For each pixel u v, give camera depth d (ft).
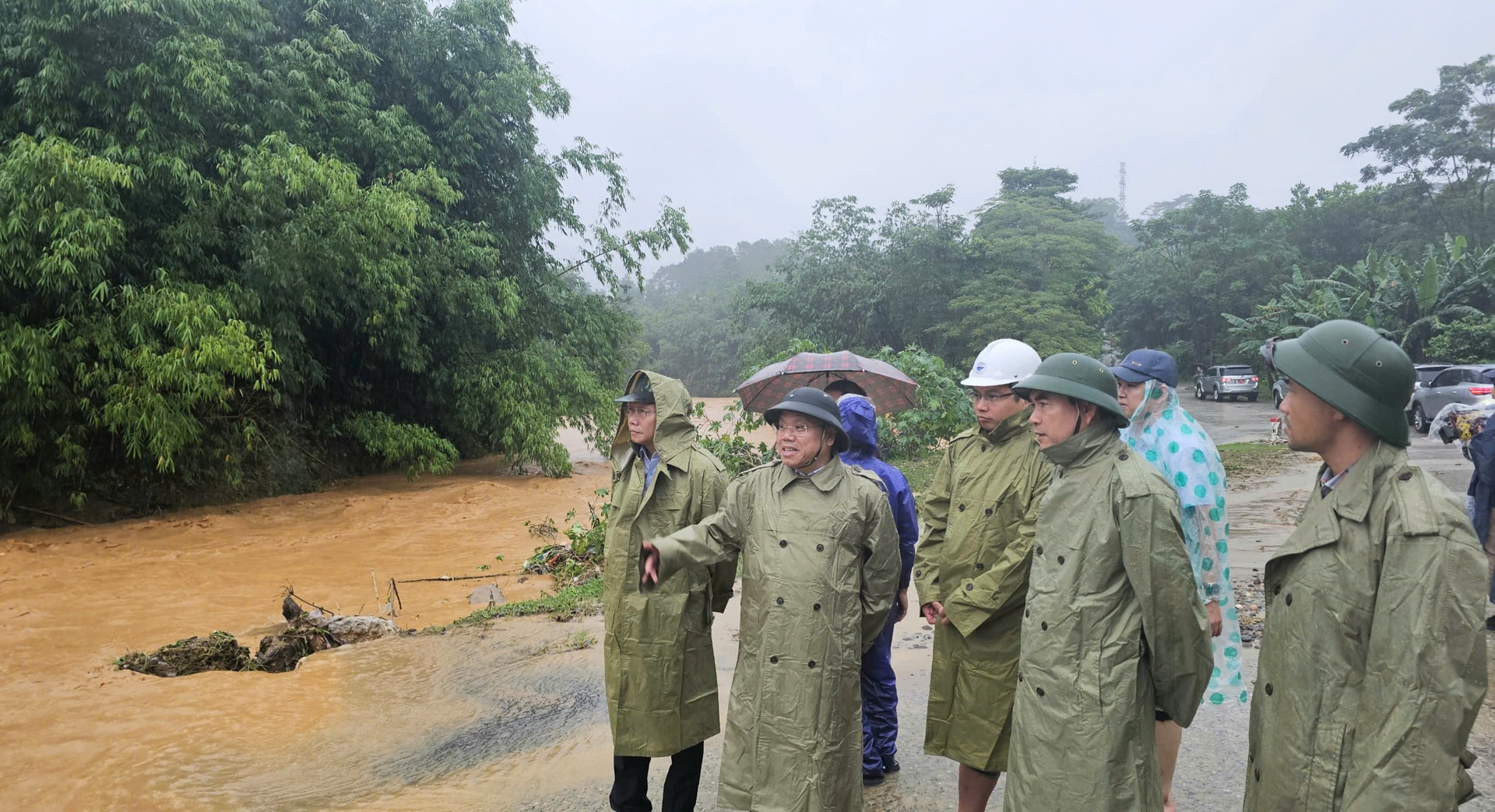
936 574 11.32
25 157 32.83
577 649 20.80
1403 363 6.62
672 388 11.81
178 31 38.75
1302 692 6.82
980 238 123.03
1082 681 8.14
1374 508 6.62
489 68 57.57
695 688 11.46
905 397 20.79
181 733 15.89
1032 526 10.11
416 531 39.42
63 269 33.27
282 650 20.93
